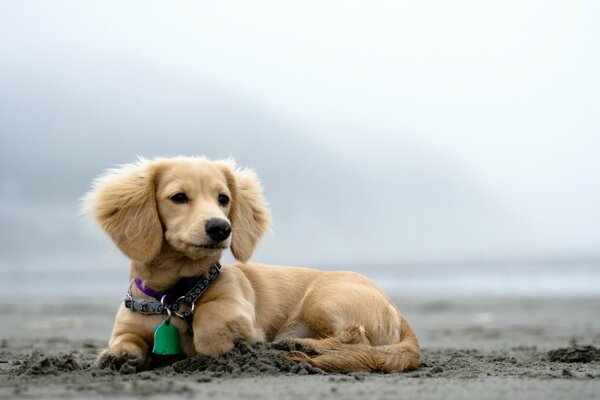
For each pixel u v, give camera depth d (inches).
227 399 138.2
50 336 350.6
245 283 207.3
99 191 203.5
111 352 183.0
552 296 715.4
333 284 212.5
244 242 210.2
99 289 981.2
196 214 187.2
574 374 178.5
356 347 189.0
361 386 155.2
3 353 253.8
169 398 139.9
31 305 634.8
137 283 196.1
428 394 144.6
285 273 221.3
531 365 208.4
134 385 152.9
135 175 200.2
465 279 1115.9
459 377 175.5
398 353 190.4
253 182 221.1
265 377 167.9
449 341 331.6
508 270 1336.1
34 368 176.6
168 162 203.6
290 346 187.9
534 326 415.2
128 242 193.5
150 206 194.9
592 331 376.2
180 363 180.7
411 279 1135.6
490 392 146.9
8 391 148.3
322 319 201.0
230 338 184.2
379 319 204.8
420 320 472.7
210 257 192.9
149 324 190.7
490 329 397.4
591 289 844.6
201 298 193.5
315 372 176.1
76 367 184.7
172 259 192.5
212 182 199.2
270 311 209.9
